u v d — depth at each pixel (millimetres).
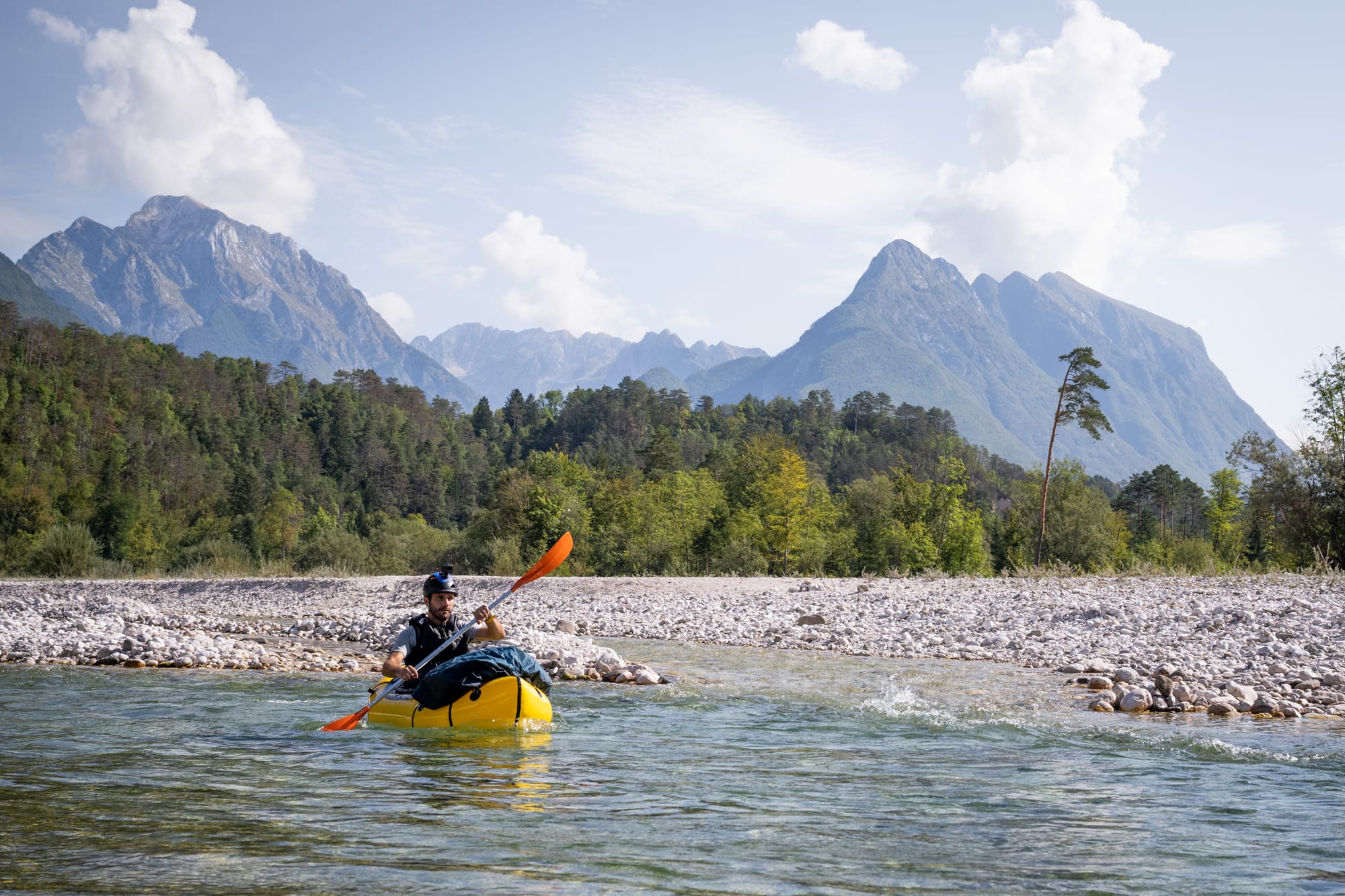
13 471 109250
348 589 34094
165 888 3672
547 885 3777
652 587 28047
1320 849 4562
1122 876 4086
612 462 165375
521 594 29109
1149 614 16609
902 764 6738
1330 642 13133
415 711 8281
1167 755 7156
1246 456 31516
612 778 6113
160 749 7047
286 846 4305
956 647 15164
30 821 4750
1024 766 6695
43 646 14680
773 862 4180
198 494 127062
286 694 10453
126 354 177625
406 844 4379
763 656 14984
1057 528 50406
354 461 172250
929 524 56844
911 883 3908
